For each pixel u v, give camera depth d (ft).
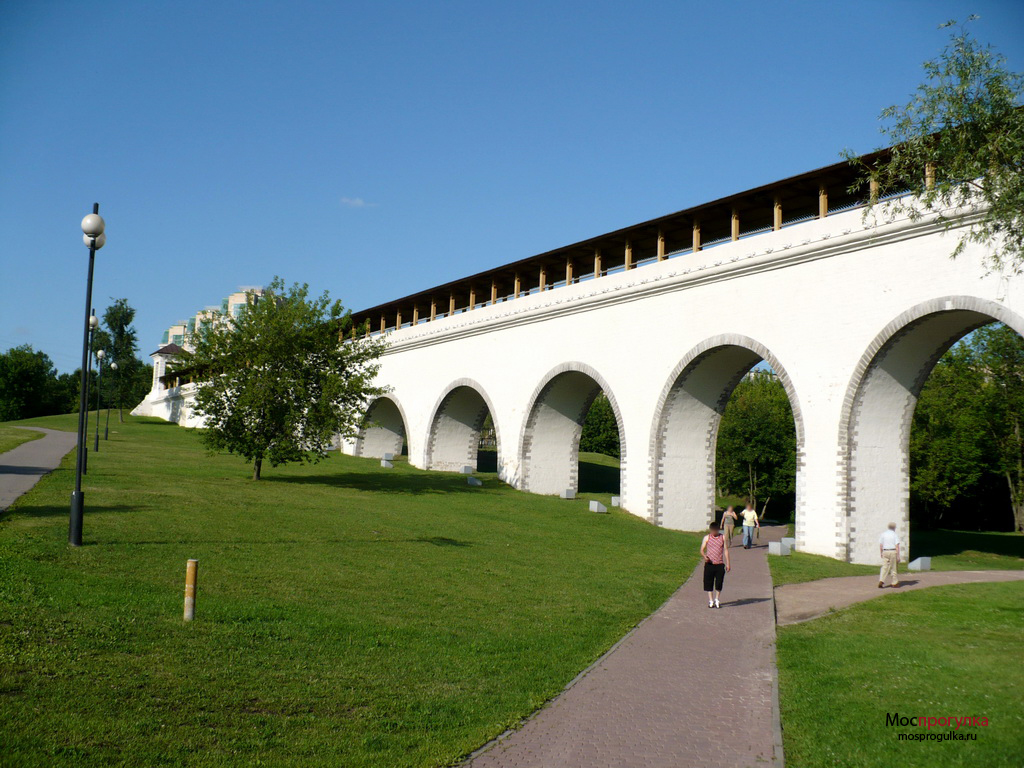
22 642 28.19
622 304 99.66
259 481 89.66
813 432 75.82
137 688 26.13
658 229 98.07
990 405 126.00
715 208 89.66
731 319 85.05
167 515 57.77
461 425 136.56
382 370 149.69
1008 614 44.29
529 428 113.19
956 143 43.70
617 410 99.14
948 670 32.07
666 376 92.53
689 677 33.24
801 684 31.94
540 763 23.84
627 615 45.52
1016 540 116.78
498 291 135.03
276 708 26.45
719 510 155.53
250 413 89.86
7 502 55.77
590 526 81.97
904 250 69.05
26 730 21.85
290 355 91.09
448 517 75.82
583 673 33.73
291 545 53.21
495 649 36.11
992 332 126.21
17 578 35.65
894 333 69.15
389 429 156.35
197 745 22.90
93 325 93.56
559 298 109.29
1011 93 41.34
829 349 74.84
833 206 87.56
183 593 37.52
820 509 74.79
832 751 24.45
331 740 24.41
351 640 34.73
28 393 262.88
